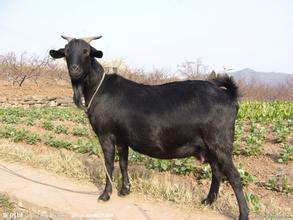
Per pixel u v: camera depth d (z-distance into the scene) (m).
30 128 4.41
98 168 2.86
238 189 1.93
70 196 2.37
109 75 2.26
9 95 6.89
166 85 2.12
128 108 2.12
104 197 2.28
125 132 2.15
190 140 2.00
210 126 1.93
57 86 8.81
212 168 2.02
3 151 3.34
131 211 2.14
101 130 2.22
